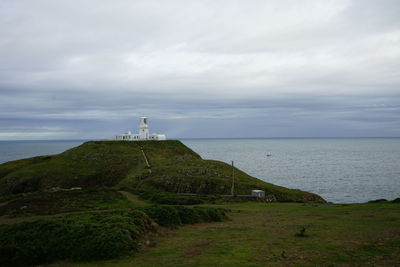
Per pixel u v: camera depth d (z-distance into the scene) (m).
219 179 84.62
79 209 47.09
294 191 80.69
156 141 150.62
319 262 19.09
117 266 19.19
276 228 30.39
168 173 90.69
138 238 24.25
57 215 41.59
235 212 44.25
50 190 64.12
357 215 38.19
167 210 32.44
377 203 53.16
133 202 55.03
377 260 19.44
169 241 24.97
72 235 23.09
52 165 108.25
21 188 94.75
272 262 19.16
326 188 113.31
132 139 156.75
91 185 96.75
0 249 21.61
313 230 29.02
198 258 20.12
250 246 23.00
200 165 102.38
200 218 34.53
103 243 21.61
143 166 105.19
